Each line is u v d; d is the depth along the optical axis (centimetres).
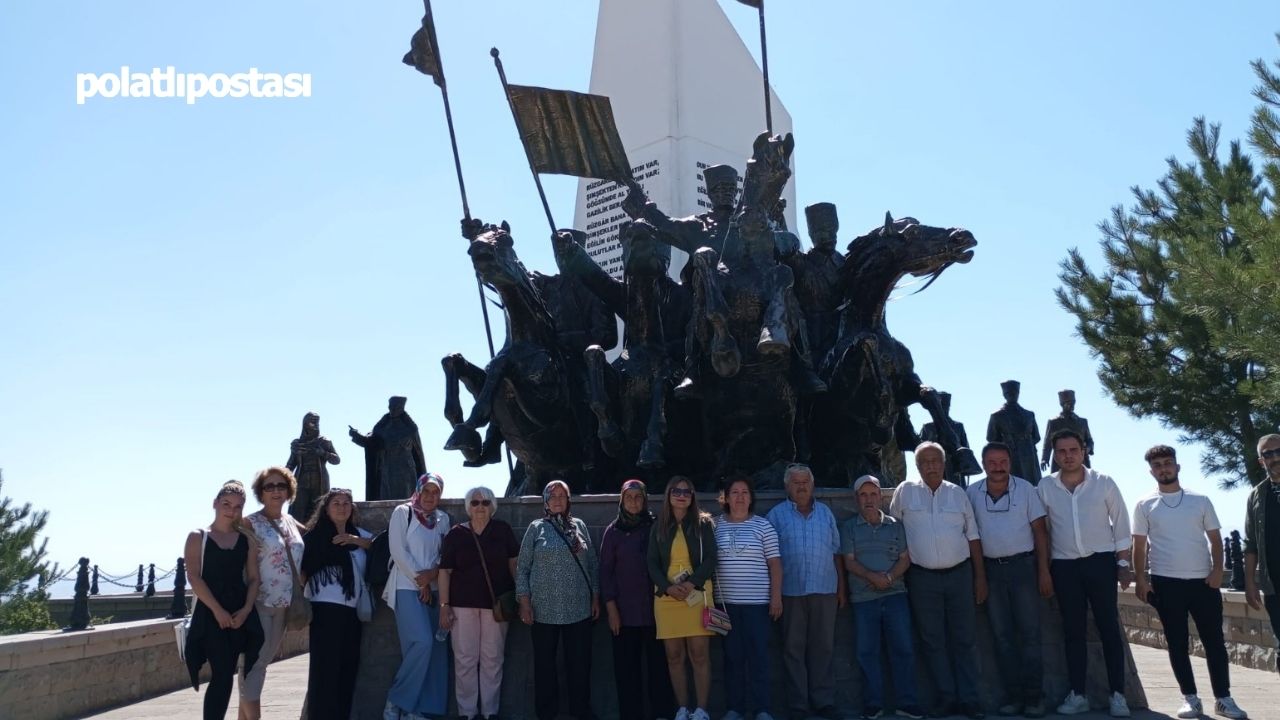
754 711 873
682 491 873
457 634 911
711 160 2077
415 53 1580
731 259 1180
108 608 2795
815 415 1268
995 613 935
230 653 816
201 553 819
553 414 1257
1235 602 1457
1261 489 926
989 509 941
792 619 909
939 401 1241
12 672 1041
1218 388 2286
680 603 866
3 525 2661
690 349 1166
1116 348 2398
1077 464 929
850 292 1279
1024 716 915
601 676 962
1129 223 2439
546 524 912
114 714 1120
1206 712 912
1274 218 1714
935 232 1222
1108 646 899
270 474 881
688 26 2109
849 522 945
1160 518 927
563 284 1366
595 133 1688
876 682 909
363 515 1040
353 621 921
